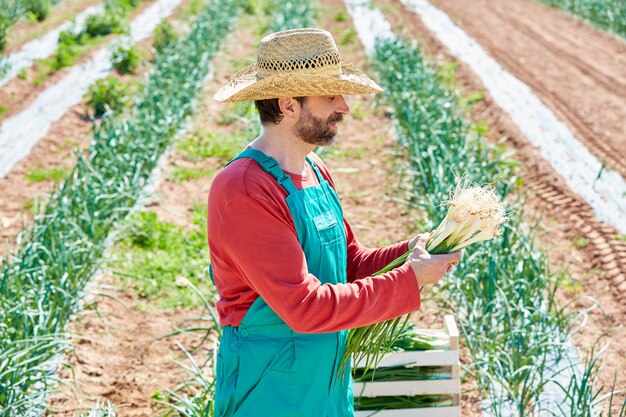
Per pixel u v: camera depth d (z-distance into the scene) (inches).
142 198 259.9
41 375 160.2
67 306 184.2
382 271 98.2
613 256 219.6
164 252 225.3
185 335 187.0
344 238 100.2
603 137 327.9
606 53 487.2
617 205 260.1
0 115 357.4
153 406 160.4
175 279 213.2
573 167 295.6
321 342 95.9
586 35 543.8
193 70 383.6
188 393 161.5
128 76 423.5
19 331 160.1
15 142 325.4
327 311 88.8
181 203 267.4
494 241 186.7
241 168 91.2
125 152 268.4
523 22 593.9
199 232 239.5
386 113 366.0
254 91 90.6
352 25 581.3
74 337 180.4
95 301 197.0
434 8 652.1
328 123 93.4
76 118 353.4
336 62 93.7
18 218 254.8
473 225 94.1
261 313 94.0
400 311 92.4
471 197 94.7
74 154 309.6
